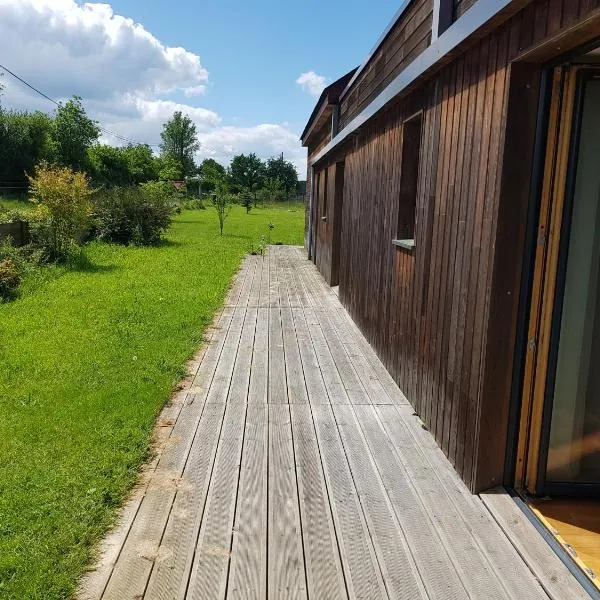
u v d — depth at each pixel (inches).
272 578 81.5
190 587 79.1
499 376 102.7
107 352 191.2
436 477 112.8
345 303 280.5
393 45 187.8
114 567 83.0
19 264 326.0
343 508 100.7
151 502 101.2
